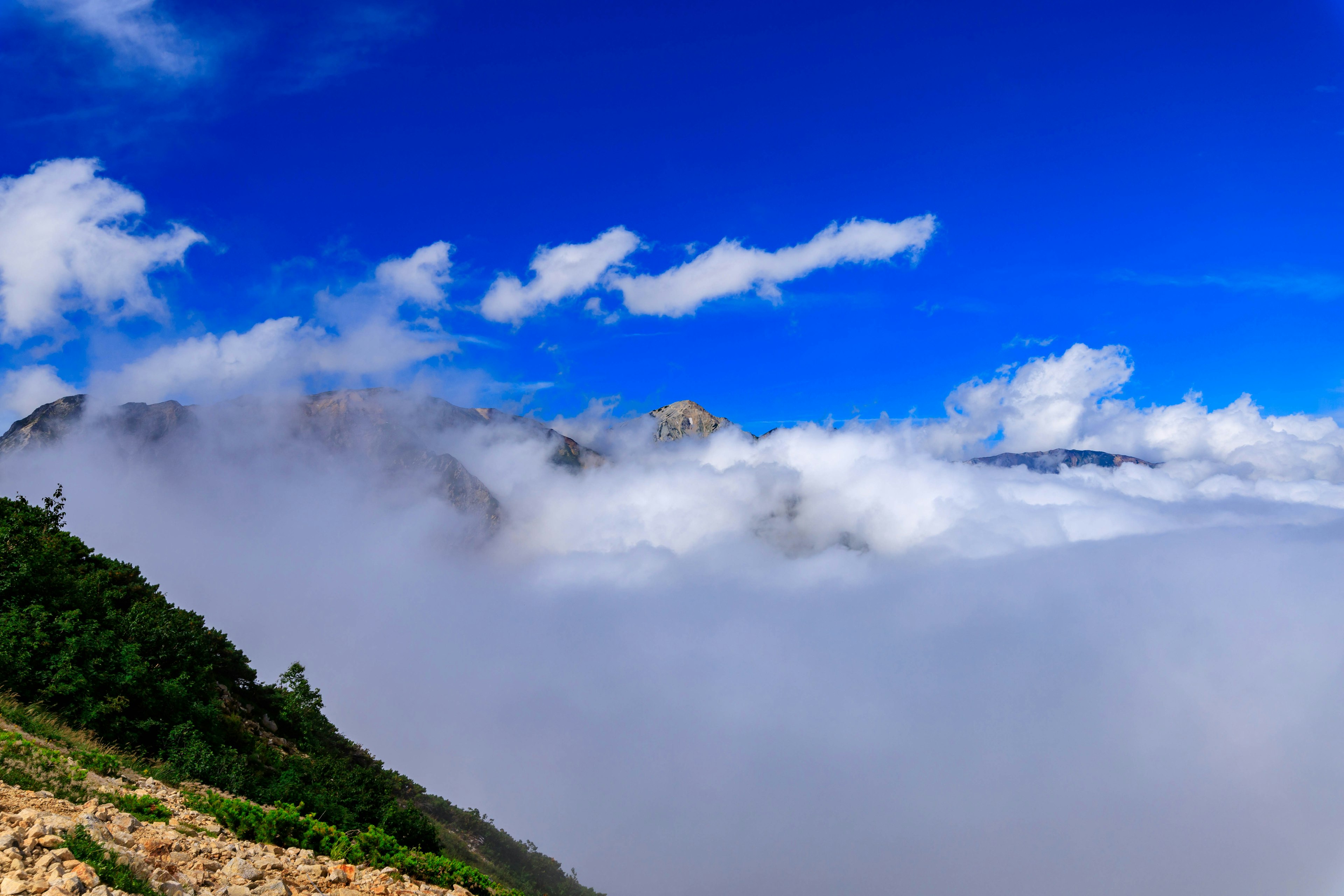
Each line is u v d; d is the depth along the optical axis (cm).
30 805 1188
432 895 1359
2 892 739
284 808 1602
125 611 3500
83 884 818
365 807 2567
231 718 3231
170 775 2241
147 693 2542
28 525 3728
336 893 1200
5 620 2544
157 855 1110
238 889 1026
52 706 2316
